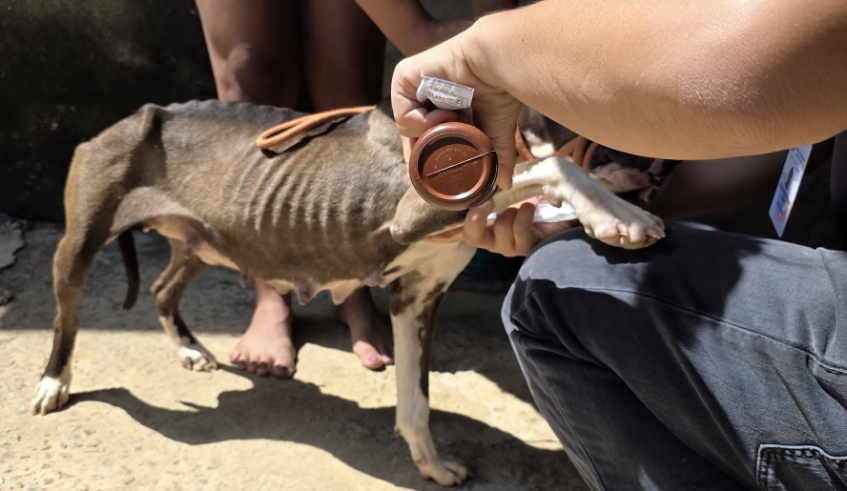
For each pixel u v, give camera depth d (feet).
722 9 3.46
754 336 4.65
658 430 5.19
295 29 9.57
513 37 4.21
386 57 11.21
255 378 8.92
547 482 7.66
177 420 8.11
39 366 8.71
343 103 9.61
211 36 9.07
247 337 9.16
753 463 4.73
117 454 7.57
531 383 5.96
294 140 7.38
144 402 8.34
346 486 7.43
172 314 8.89
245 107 7.81
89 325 9.50
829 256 4.82
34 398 8.05
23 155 11.27
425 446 7.51
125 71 11.07
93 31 10.80
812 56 3.30
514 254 6.58
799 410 4.54
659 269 5.11
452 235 6.87
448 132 4.74
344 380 8.99
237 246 7.64
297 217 7.32
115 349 9.13
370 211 7.16
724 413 4.73
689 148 3.84
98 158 7.76
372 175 7.16
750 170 7.05
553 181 6.02
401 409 7.57
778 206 6.56
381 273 7.39
